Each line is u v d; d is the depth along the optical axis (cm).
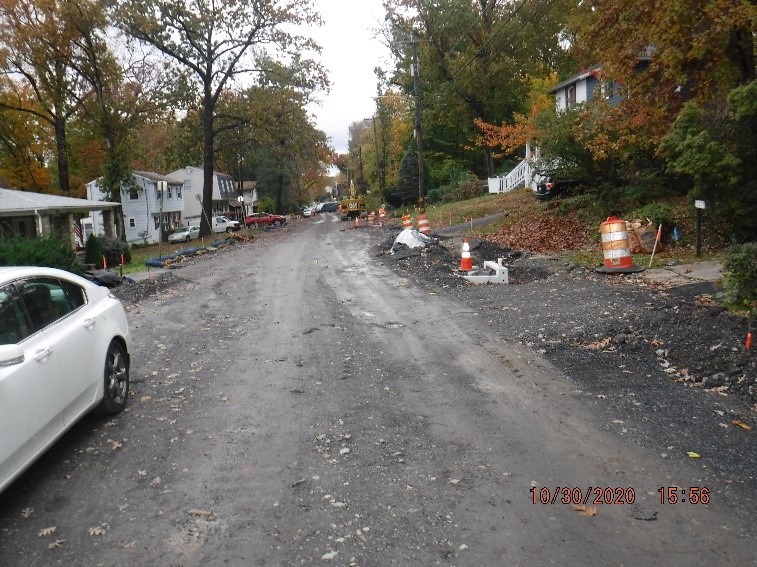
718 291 1044
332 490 447
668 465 478
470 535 386
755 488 441
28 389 441
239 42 4141
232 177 8556
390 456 502
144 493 451
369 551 370
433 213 3675
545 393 648
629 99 1697
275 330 1001
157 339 967
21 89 4231
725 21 1247
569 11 1973
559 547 372
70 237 3066
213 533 394
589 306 1009
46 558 371
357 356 818
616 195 2077
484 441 529
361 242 2930
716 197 1415
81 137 4569
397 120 6556
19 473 429
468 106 4353
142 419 600
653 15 1427
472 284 1389
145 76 3978
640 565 354
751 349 715
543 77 4416
